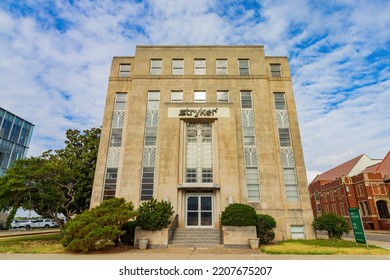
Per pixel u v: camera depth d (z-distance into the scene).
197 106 21.08
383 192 41.31
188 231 16.30
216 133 20.41
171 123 20.53
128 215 13.77
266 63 23.95
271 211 18.78
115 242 14.39
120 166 20.56
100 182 19.94
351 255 11.22
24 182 15.80
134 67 23.47
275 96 22.75
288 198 19.48
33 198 16.52
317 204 61.44
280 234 18.12
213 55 24.12
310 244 15.11
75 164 21.39
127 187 19.53
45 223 40.62
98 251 12.61
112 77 23.48
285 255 11.25
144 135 21.30
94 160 22.81
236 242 14.07
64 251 12.55
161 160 19.28
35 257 10.93
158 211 14.95
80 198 20.94
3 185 15.31
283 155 20.78
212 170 19.78
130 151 20.58
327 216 17.56
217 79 23.05
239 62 24.06
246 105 22.27
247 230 14.27
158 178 19.67
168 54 24.16
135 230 14.41
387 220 38.56
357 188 45.28
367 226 41.34
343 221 16.98
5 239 17.72
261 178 19.72
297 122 21.59
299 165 20.20
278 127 21.66
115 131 21.77
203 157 20.22
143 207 15.13
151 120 21.88
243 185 19.50
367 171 47.69
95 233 11.89
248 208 15.29
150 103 22.50
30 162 16.84
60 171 17.28
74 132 23.73
